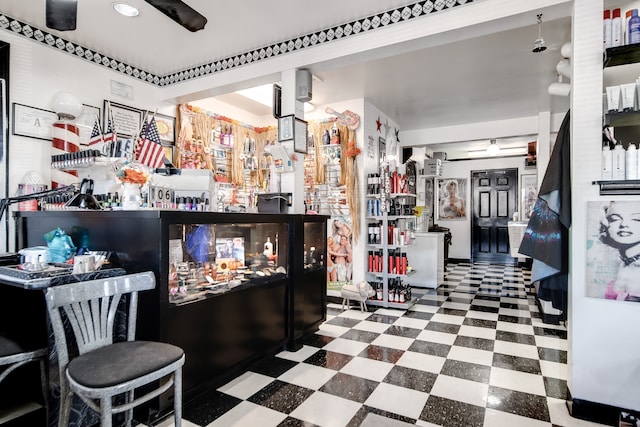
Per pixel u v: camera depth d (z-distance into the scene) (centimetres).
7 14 320
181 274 231
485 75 446
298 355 315
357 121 525
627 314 219
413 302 486
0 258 244
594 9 231
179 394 166
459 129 689
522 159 915
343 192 547
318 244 377
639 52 223
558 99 537
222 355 253
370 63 407
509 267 863
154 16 320
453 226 991
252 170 602
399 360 303
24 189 320
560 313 402
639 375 215
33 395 198
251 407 230
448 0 287
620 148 224
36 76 342
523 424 213
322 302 379
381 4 303
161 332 204
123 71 419
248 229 296
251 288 280
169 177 297
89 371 145
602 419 220
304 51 357
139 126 436
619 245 220
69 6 210
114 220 224
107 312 175
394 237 480
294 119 368
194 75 434
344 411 225
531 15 265
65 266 209
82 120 378
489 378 270
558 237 254
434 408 229
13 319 209
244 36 358
